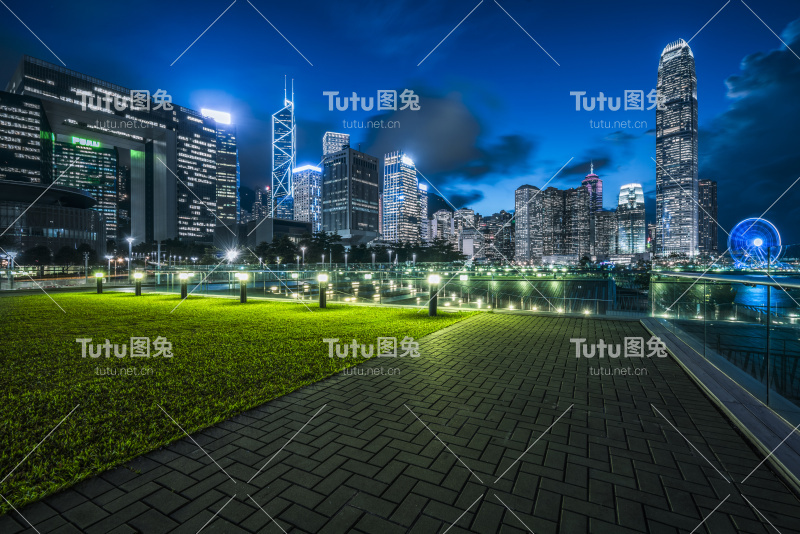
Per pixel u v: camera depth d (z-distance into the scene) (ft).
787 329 15.49
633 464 10.34
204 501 8.74
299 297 65.41
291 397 15.44
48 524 8.00
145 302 57.36
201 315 40.81
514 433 12.17
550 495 8.98
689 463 10.41
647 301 39.68
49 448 11.12
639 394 15.84
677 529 7.87
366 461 10.43
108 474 9.84
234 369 19.33
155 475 9.78
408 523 8.01
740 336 17.72
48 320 37.86
